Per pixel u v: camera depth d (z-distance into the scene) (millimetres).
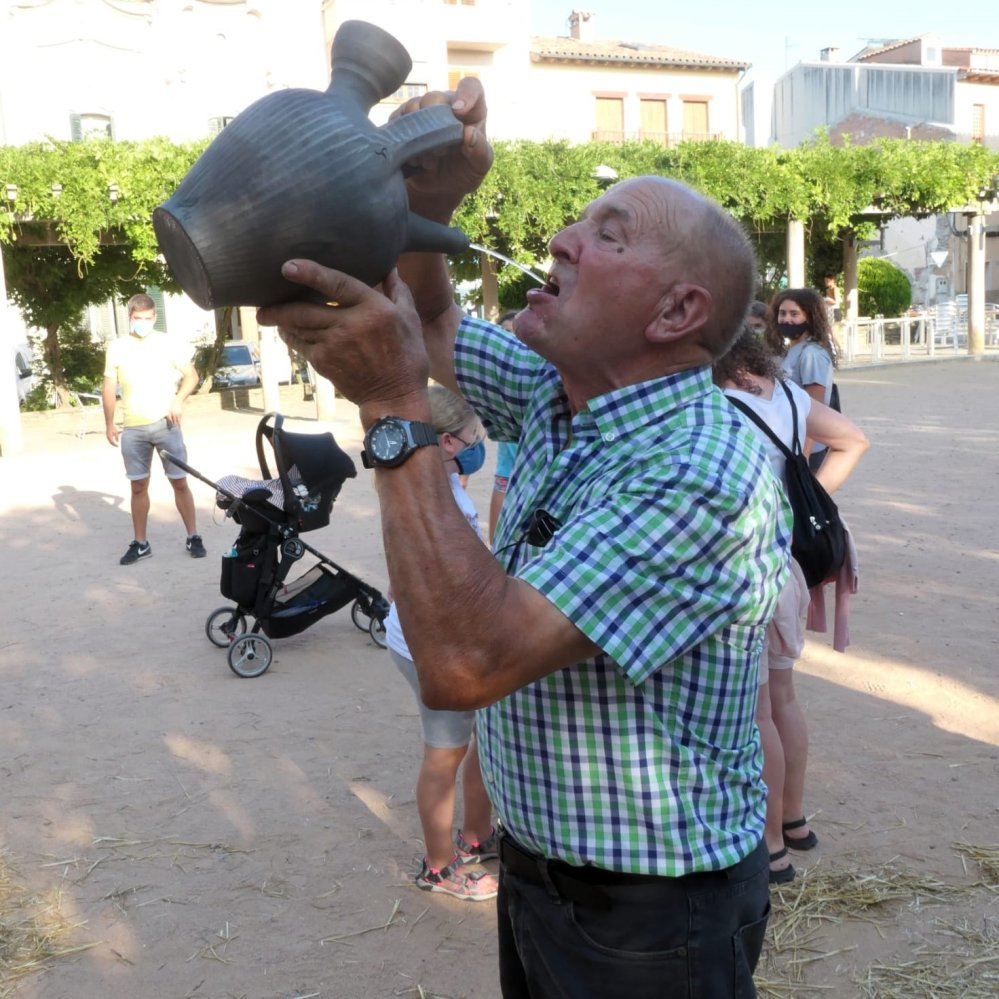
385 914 3625
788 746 3807
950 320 31312
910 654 5844
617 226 1672
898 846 3889
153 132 25734
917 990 3111
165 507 11023
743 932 1761
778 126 48938
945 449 12734
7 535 9961
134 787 4613
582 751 1669
